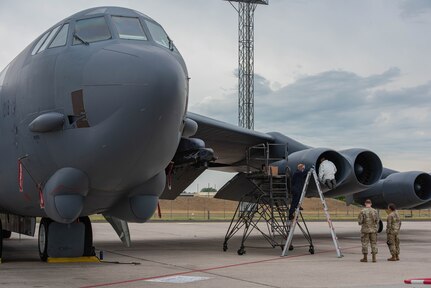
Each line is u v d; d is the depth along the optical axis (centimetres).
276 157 1644
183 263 1158
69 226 1145
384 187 1898
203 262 1178
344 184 1534
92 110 923
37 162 1020
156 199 1082
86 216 1166
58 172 980
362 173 1608
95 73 928
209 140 1566
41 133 986
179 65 952
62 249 1141
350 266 1113
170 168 1141
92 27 1011
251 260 1223
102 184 989
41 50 1061
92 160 939
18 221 1369
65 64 972
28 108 1032
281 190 1458
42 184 1045
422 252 1445
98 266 1078
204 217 5253
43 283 845
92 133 923
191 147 1128
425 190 1905
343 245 1659
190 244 1717
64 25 1044
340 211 8375
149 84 899
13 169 1101
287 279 912
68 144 952
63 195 980
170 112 916
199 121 1425
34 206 1131
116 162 938
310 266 1107
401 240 1900
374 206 1978
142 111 900
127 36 998
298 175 1427
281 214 1445
